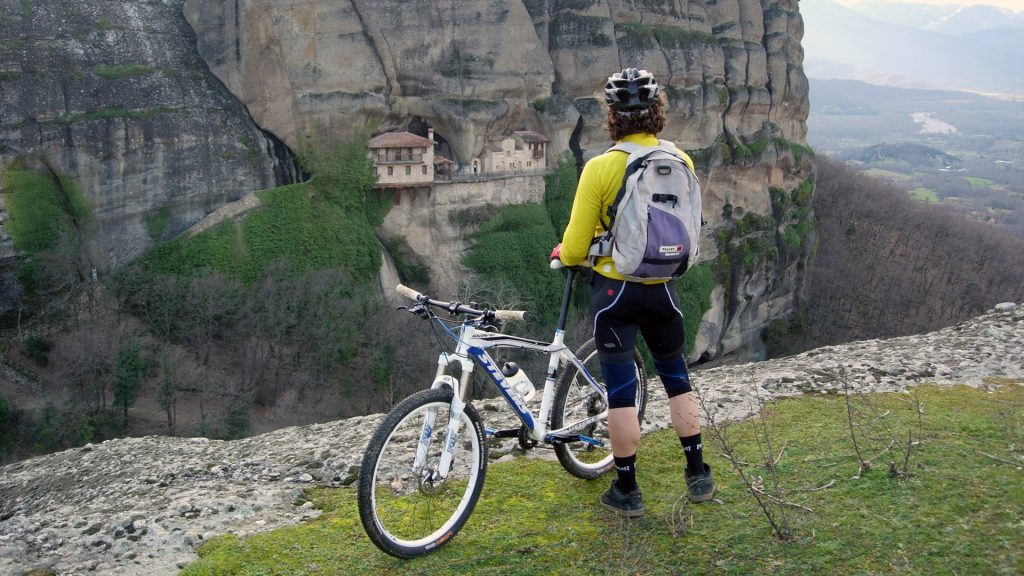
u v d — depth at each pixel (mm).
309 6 52781
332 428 7762
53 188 47469
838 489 4762
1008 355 8203
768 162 73750
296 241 52781
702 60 67250
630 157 4039
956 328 9797
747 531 4320
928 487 4668
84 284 47781
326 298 49188
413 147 55781
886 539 4102
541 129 62812
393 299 55719
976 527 4145
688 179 4117
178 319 47781
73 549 4777
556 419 5016
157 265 49281
